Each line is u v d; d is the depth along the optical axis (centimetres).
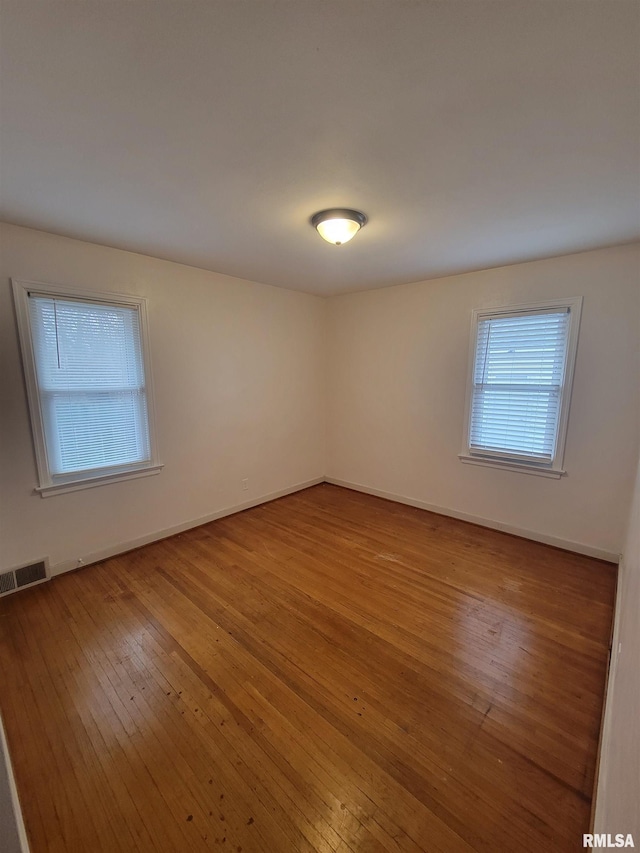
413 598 249
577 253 287
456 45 102
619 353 278
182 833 123
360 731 157
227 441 381
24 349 243
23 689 178
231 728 158
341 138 146
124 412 300
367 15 94
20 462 250
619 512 289
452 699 172
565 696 173
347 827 124
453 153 156
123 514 307
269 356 412
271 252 288
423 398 395
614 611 235
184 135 144
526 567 288
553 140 146
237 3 91
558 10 92
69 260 258
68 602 244
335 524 369
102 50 104
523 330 321
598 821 116
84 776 140
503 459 343
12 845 87
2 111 128
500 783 137
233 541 332
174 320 323
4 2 90
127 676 185
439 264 320
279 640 210
